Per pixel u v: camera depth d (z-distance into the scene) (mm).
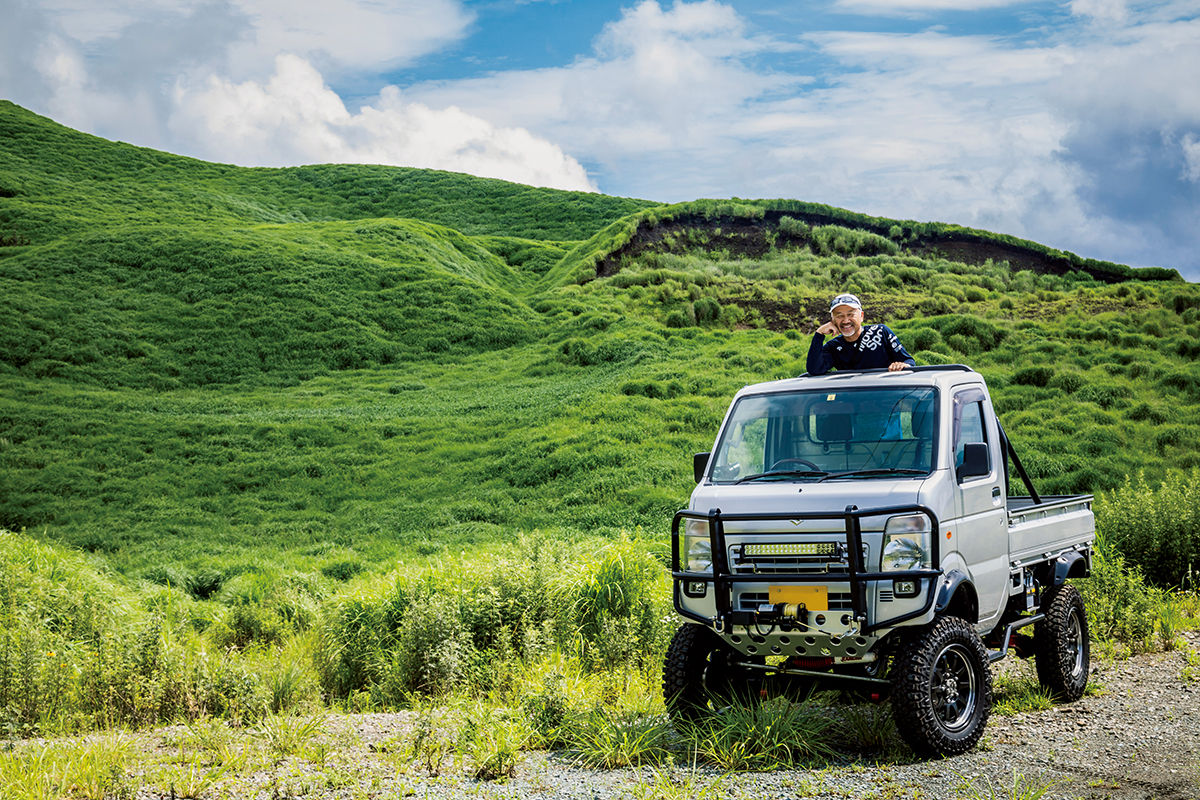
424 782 4965
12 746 5906
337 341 43344
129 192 77938
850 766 4984
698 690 5770
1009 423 23219
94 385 37906
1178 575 10336
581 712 5953
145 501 24141
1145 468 19391
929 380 5992
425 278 52156
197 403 35688
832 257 51906
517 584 8914
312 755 5559
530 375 37250
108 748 5477
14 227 58500
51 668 7285
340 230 62719
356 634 9000
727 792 4555
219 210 78000
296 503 23719
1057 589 6738
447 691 7551
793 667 5578
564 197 97812
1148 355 27719
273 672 7746
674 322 40188
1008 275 49281
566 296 49531
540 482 22984
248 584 14016
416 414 32094
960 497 5602
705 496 5707
